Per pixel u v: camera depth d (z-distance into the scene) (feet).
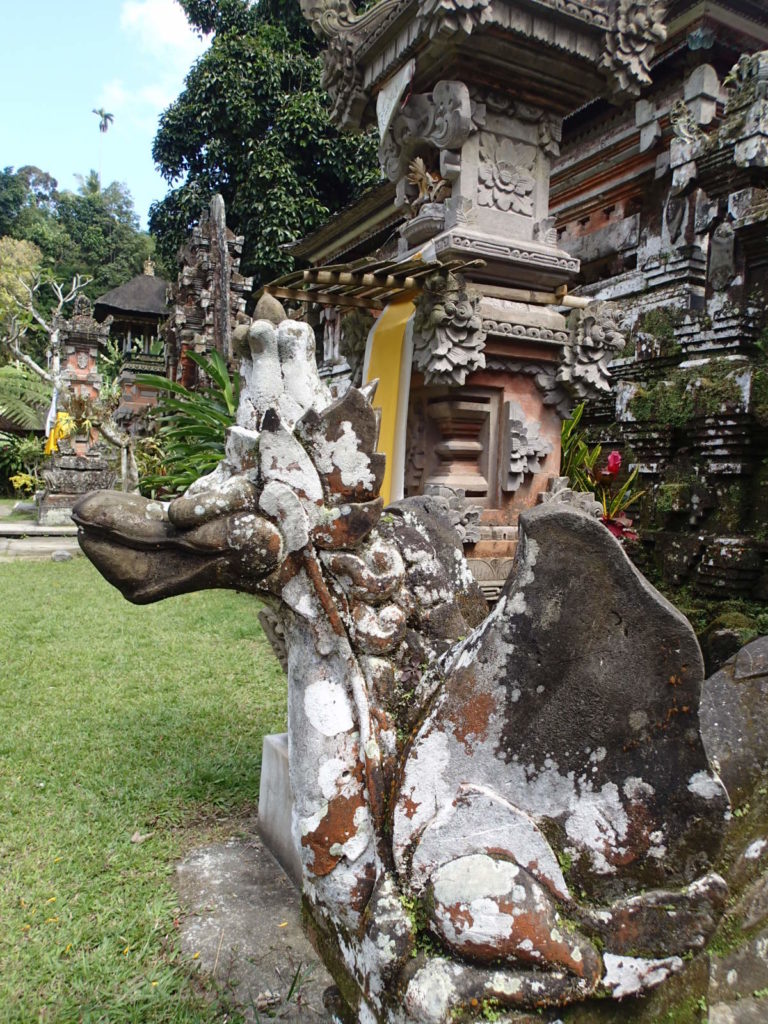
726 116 17.06
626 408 19.10
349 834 5.05
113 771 11.47
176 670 16.58
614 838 4.51
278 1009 6.81
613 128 24.18
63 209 113.39
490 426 13.30
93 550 4.88
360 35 13.51
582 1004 4.50
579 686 4.45
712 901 4.58
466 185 12.62
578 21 11.68
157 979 7.09
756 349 17.12
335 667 5.31
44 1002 6.80
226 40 47.11
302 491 5.02
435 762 4.73
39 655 17.35
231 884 8.77
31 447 63.00
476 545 12.96
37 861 9.00
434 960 4.46
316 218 45.98
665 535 18.01
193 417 26.78
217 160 47.96
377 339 12.68
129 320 80.12
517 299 13.02
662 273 21.33
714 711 5.78
